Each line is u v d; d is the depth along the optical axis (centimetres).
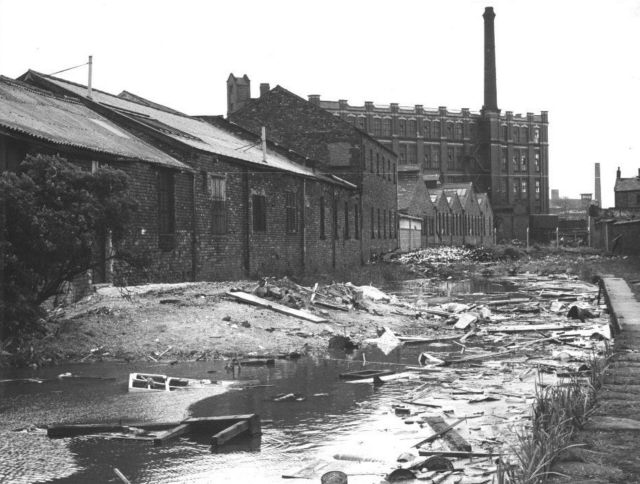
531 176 11962
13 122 1617
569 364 1260
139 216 2039
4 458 696
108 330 1403
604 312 2153
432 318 2048
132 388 1033
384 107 10644
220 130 3706
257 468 665
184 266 2311
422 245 6969
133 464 677
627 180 8638
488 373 1190
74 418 859
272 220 3069
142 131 2384
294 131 4569
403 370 1225
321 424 835
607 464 482
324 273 3466
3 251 1180
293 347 1446
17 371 1170
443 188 8838
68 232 1220
